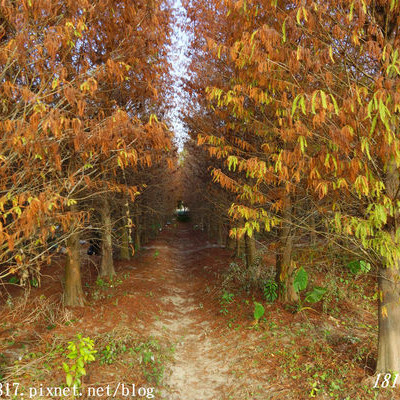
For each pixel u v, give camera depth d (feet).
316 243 17.39
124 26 15.29
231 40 14.33
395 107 8.34
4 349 17.11
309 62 10.10
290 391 14.40
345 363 15.87
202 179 44.93
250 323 23.38
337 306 24.76
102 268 37.37
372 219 10.26
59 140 10.52
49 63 11.34
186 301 33.94
